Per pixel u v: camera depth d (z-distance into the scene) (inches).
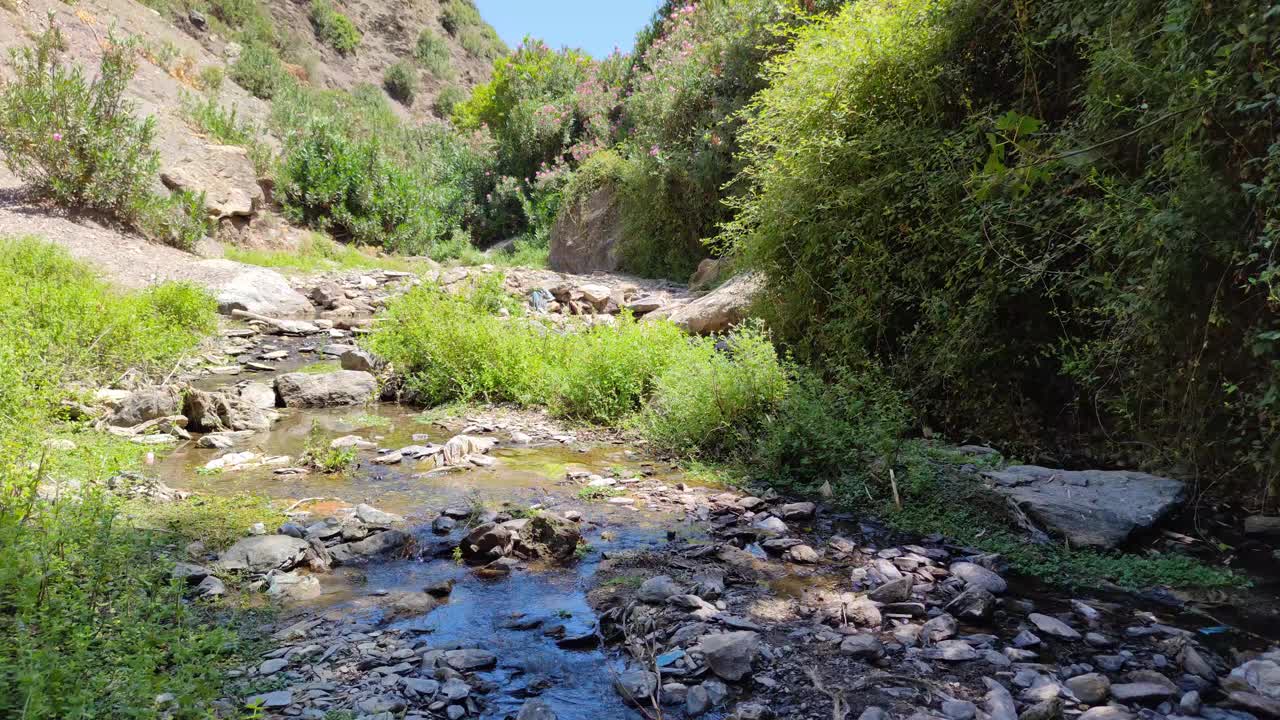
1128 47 153.1
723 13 473.1
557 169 724.0
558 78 841.5
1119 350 160.9
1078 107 191.0
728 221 459.2
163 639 89.3
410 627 108.4
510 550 136.0
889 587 119.7
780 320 242.8
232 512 152.9
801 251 232.8
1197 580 126.7
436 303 293.7
